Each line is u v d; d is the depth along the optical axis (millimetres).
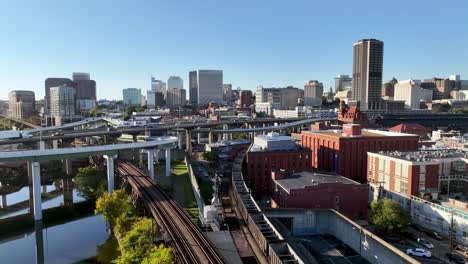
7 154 112000
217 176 140750
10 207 133125
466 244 86875
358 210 106938
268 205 123562
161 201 107812
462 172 111938
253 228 84125
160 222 89500
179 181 153750
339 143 145750
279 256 68375
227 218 96188
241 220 94375
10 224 114375
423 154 122438
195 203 121812
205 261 67125
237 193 109562
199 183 143625
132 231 78625
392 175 115625
